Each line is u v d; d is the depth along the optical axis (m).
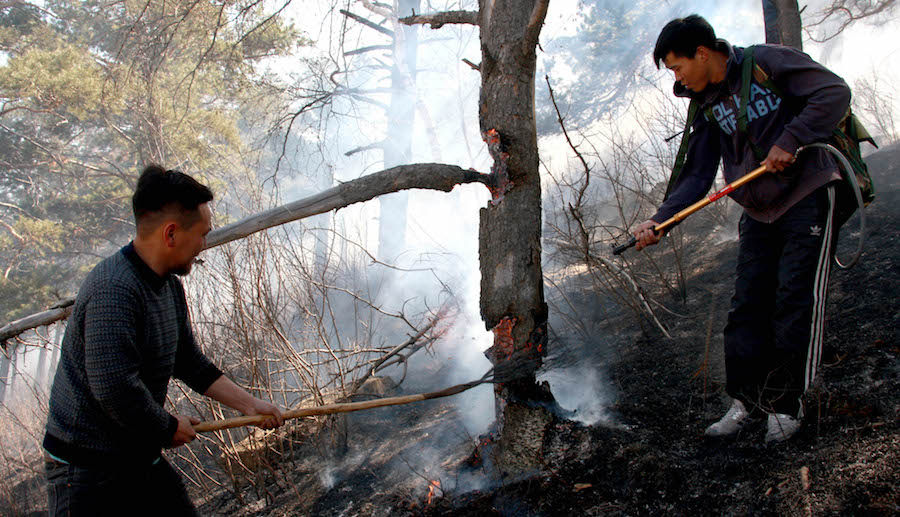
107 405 1.76
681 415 2.77
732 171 2.52
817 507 1.96
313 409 2.30
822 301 2.25
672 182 2.70
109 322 1.76
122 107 9.54
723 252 4.70
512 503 2.47
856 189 2.19
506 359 2.76
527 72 2.71
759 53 2.32
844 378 2.54
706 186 2.63
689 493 2.25
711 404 2.79
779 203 2.35
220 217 6.85
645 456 2.45
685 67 2.39
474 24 3.03
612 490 2.38
